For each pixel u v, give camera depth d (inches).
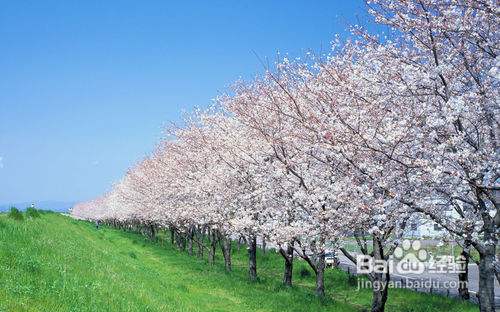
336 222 634.2
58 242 711.1
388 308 944.9
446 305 949.8
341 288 1172.5
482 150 486.3
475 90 486.0
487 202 551.8
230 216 1099.3
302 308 786.8
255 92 963.3
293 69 761.6
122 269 738.8
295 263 1539.1
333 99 605.6
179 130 1371.8
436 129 500.1
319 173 707.4
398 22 517.3
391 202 483.8
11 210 890.1
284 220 827.4
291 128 704.4
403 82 515.2
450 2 482.3
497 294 1117.7
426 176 472.7
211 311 677.3
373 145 506.9
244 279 1108.5
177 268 1229.7
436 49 513.3
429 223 531.5
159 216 1891.0
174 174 1537.9
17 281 393.4
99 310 400.8
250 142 912.9
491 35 488.7
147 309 476.4
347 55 658.8
